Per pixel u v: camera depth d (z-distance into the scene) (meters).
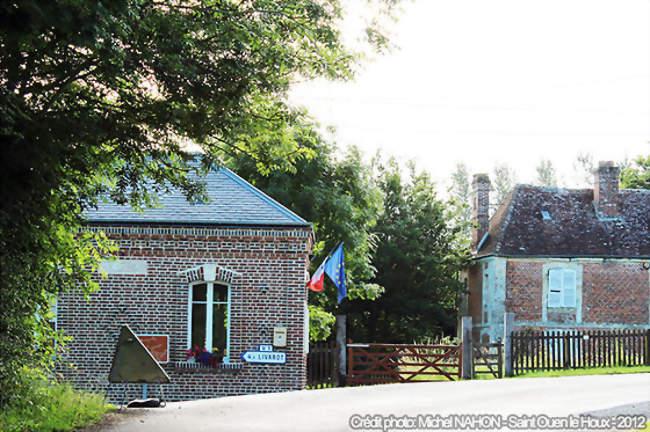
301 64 12.52
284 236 19.81
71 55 10.85
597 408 13.16
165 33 10.78
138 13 10.20
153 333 19.67
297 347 19.67
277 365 19.62
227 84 11.39
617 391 16.03
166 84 11.32
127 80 11.21
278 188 29.89
